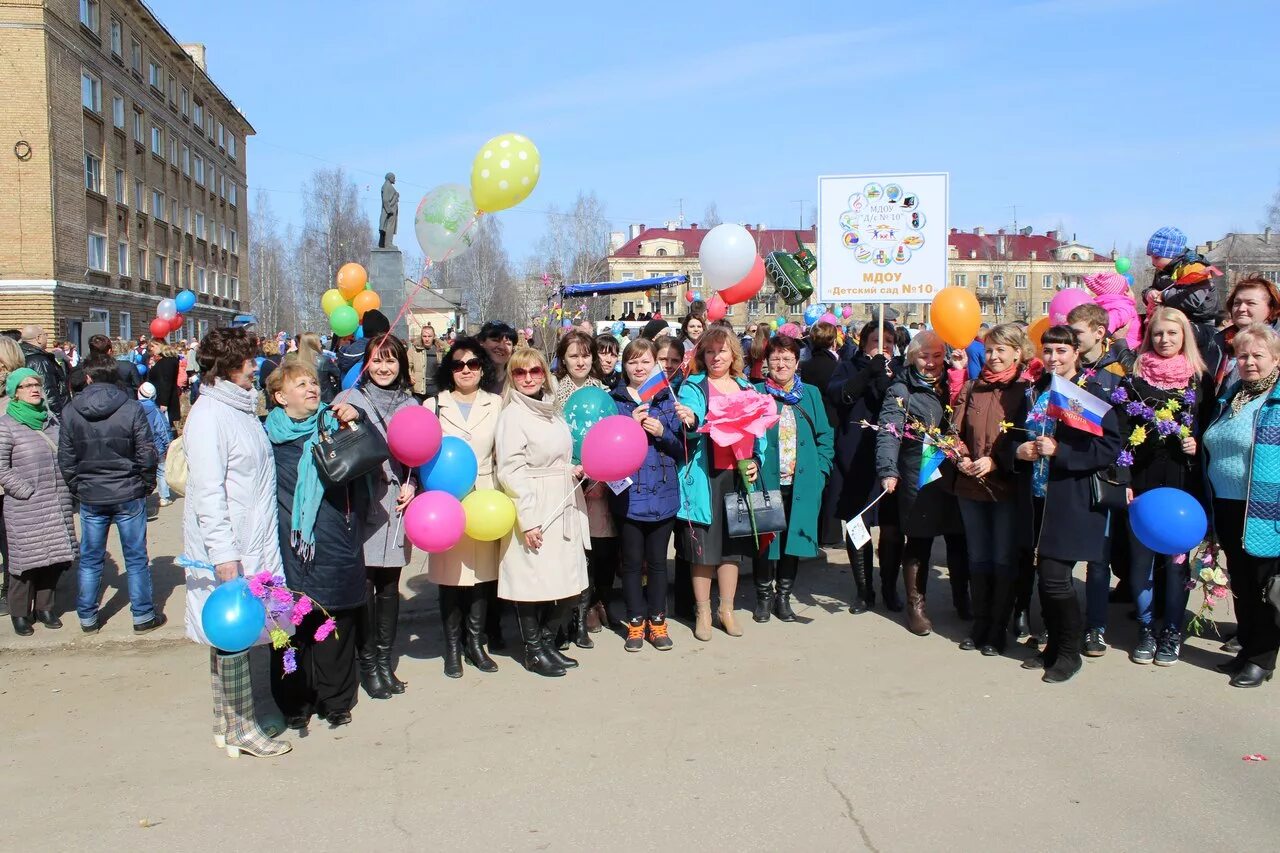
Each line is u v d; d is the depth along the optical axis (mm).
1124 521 5473
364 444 4363
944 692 4926
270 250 69562
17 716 4805
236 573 4117
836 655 5570
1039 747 4207
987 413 5426
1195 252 6914
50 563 6039
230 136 48969
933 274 7871
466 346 5395
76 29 27844
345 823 3629
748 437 5539
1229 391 5117
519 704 4844
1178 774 3928
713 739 4340
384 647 5031
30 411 6066
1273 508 4750
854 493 6613
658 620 5734
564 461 5238
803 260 14055
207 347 4238
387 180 18172
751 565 7969
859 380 6645
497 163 5551
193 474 4086
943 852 3340
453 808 3727
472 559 5184
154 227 35719
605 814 3648
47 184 25953
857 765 4039
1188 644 5738
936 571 7801
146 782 4008
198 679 5352
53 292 26188
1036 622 6262
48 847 3479
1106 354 5609
